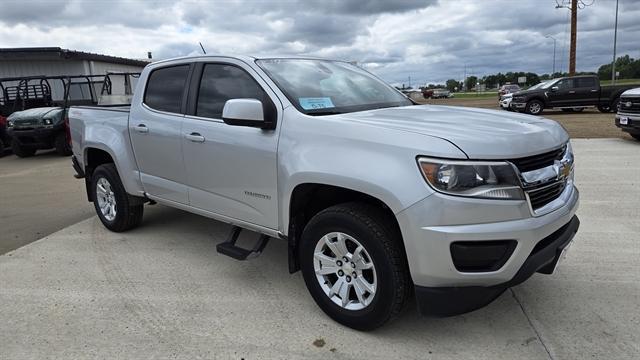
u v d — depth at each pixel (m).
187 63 4.26
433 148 2.67
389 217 2.95
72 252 4.77
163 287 3.93
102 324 3.36
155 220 5.75
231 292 3.81
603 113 21.77
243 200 3.72
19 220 6.30
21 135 12.57
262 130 3.48
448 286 2.76
